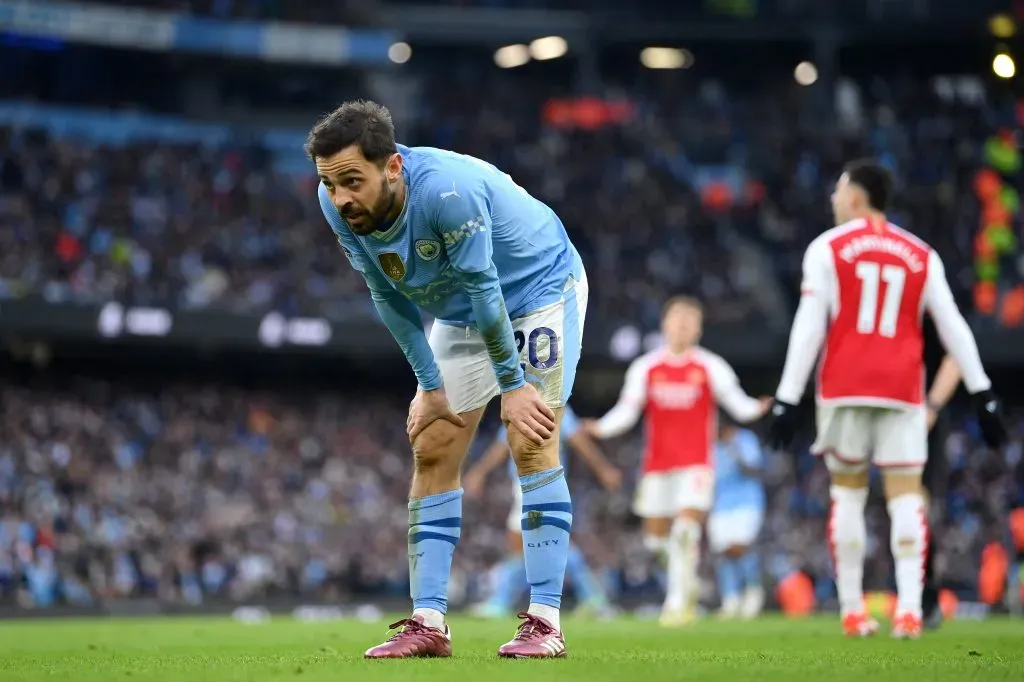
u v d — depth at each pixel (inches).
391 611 2025.1
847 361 708.0
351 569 2132.1
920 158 3085.6
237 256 2475.4
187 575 2007.9
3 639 803.4
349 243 474.6
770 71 3422.7
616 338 2475.4
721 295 2672.2
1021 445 2513.5
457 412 493.7
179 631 936.3
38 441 2158.0
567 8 3440.0
